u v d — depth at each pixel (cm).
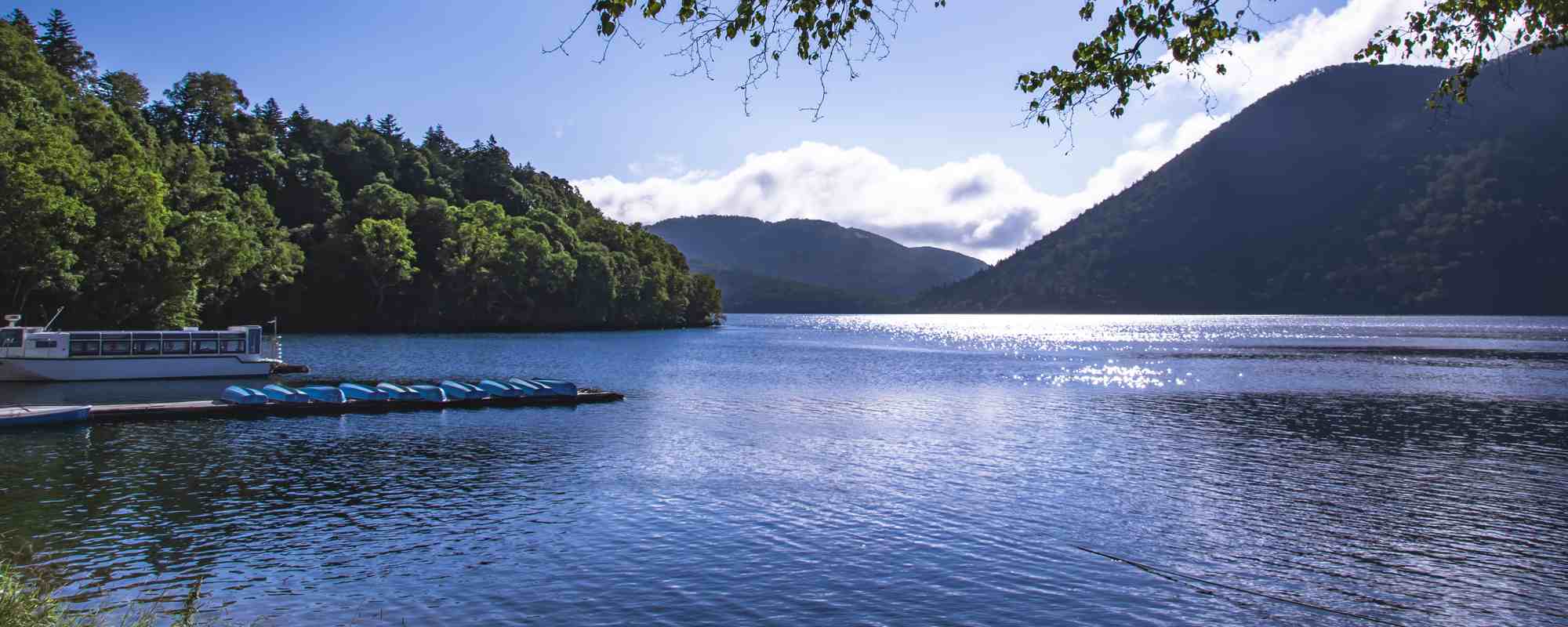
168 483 2611
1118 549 2077
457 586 1744
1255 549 2080
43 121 9012
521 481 2738
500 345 11275
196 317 9256
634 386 5969
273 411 4088
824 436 3719
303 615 1575
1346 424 4162
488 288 15888
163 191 8619
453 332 14712
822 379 6638
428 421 4016
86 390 5150
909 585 1797
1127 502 2539
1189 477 2883
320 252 14012
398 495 2522
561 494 2569
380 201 15350
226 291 11444
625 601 1677
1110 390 5888
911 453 3306
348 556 1933
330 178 16662
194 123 16875
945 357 9950
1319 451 3409
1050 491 2662
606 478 2797
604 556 1962
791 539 2112
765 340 14862
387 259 13812
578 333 16250
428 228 15738
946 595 1745
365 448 3291
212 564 1858
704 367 7969
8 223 6956
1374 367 8138
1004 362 8888
